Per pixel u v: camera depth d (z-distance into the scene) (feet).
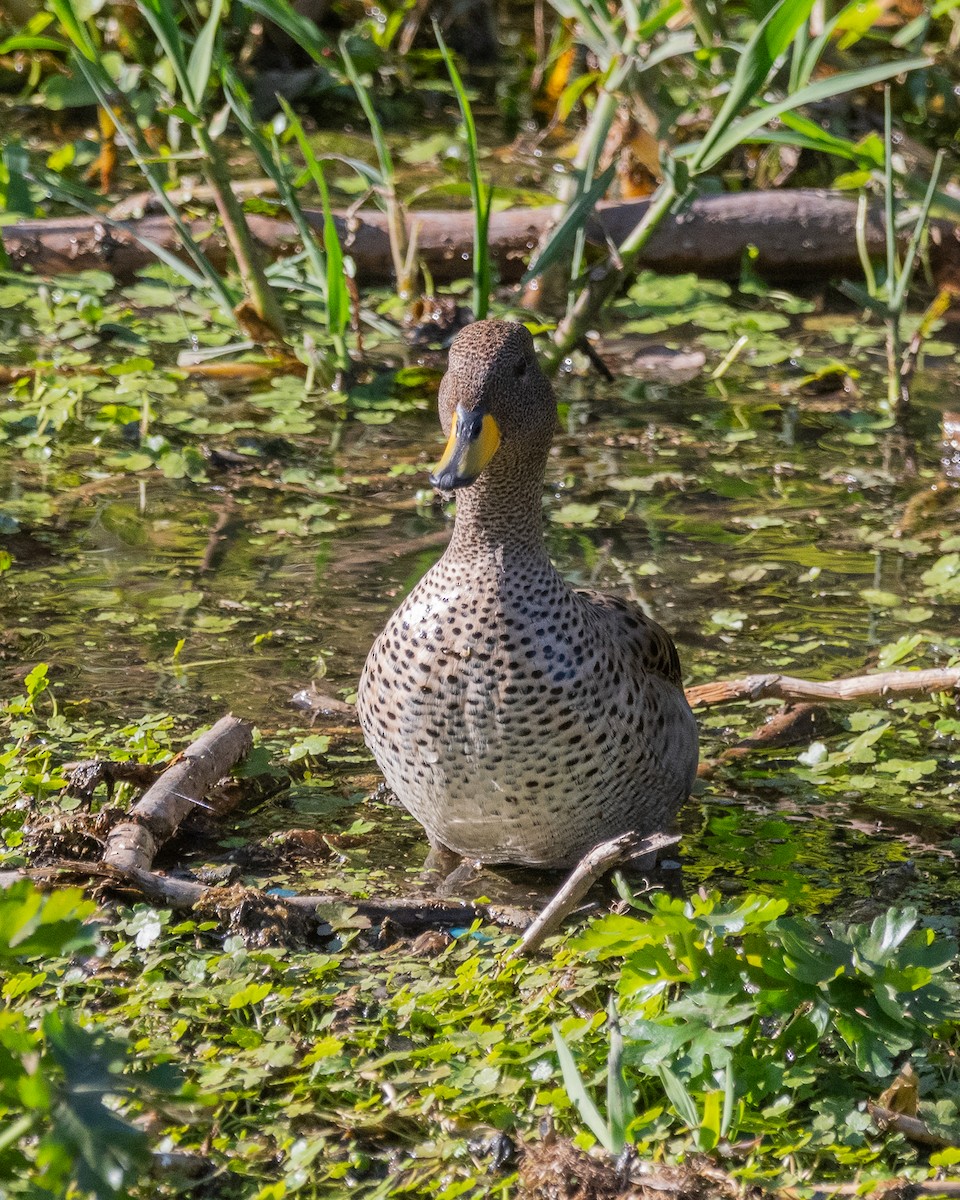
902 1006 20.53
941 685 32.71
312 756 31.24
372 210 56.29
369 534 40.22
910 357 47.88
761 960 20.88
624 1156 19.74
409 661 25.32
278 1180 19.47
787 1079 20.71
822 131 44.55
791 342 52.44
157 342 50.49
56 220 54.65
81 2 50.16
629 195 57.88
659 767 26.91
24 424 45.11
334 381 48.34
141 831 26.27
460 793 25.72
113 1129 16.49
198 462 43.29
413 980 23.59
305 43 45.03
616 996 22.90
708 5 51.49
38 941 17.17
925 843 29.19
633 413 47.70
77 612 35.83
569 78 67.97
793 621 36.73
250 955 22.97
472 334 26.30
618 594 37.65
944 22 69.36
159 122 59.82
